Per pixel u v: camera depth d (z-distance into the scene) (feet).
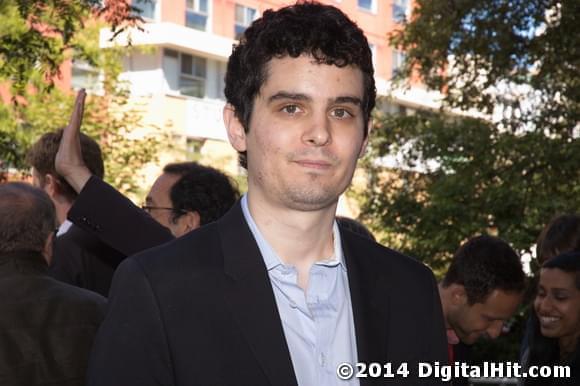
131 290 5.99
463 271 11.14
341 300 6.39
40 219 9.51
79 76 68.69
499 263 11.07
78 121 10.63
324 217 6.23
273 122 6.01
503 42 44.47
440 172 48.93
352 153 6.10
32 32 28.19
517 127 46.37
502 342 35.99
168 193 12.32
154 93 82.64
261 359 5.86
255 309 5.98
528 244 43.73
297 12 6.08
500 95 46.98
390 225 49.78
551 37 42.39
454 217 46.42
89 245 11.58
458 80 48.96
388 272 6.68
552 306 11.09
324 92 5.96
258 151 6.10
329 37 5.96
